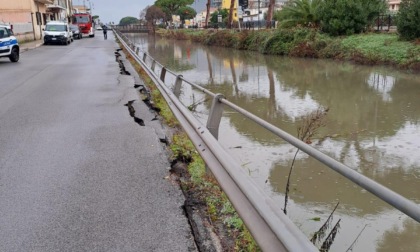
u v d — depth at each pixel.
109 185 4.37
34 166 5.04
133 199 4.00
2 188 4.34
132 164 5.06
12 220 3.60
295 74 18.66
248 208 2.91
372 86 14.54
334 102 11.95
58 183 4.45
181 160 5.36
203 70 21.41
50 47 32.56
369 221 4.72
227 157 3.61
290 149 7.51
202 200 3.97
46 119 7.70
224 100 4.31
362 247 4.15
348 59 22.62
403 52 19.44
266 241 2.48
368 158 6.93
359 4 25.84
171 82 16.38
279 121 9.77
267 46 30.11
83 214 3.69
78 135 6.52
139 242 3.19
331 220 4.71
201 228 3.43
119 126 7.07
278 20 35.56
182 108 6.01
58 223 3.52
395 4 59.72
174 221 3.52
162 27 92.19
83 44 36.78
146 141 6.09
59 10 66.19
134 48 20.38
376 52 21.02
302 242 2.20
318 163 6.67
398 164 6.61
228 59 27.73
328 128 8.92
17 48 20.72
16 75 15.08
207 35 45.78
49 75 14.91
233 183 3.32
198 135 4.82
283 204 5.18
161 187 4.29
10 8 41.88
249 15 81.69
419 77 16.16
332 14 26.86
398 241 4.28
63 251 3.08
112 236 3.29
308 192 5.53
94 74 15.02
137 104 9.12
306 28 28.42
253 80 17.27
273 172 6.34
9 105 9.20
